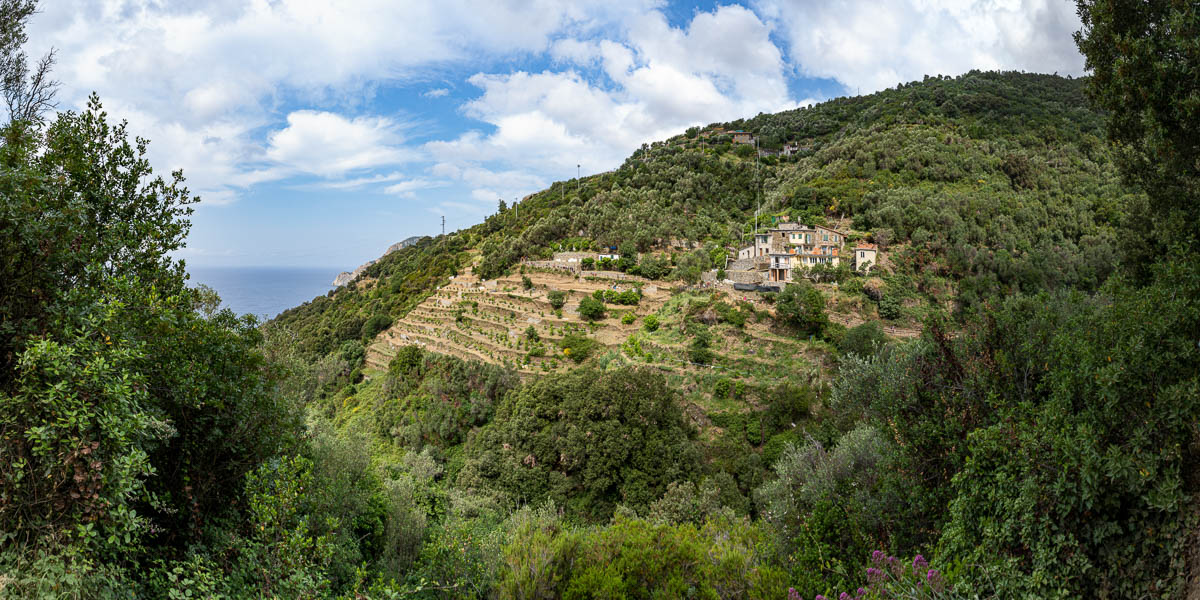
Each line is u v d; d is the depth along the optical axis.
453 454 44.72
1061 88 116.31
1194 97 10.64
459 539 13.23
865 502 12.63
